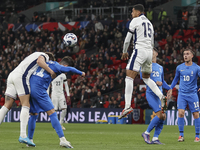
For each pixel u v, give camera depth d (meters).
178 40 96.25
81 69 93.56
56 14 116.56
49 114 22.42
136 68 24.64
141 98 75.62
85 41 105.19
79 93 81.06
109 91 81.31
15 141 27.80
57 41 106.38
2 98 87.44
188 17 105.75
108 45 102.25
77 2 121.12
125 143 26.75
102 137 33.50
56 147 22.20
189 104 31.44
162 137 34.53
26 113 22.31
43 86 22.50
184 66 32.19
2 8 125.69
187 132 45.03
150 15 104.88
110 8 113.31
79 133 39.81
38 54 22.95
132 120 72.44
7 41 110.38
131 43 96.69
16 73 22.47
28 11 123.56
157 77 28.66
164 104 26.38
